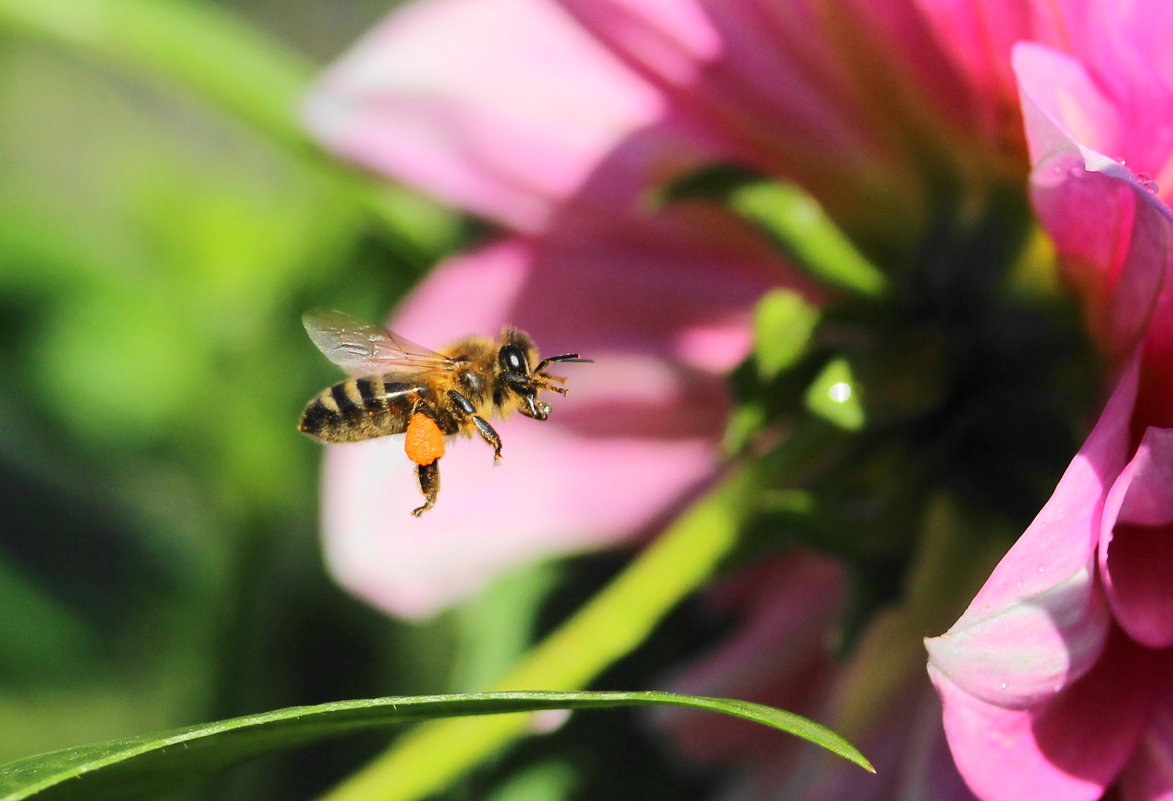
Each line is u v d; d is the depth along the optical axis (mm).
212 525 234
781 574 204
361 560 204
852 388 188
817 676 202
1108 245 181
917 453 190
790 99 195
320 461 229
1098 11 177
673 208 203
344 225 226
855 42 191
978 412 191
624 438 206
